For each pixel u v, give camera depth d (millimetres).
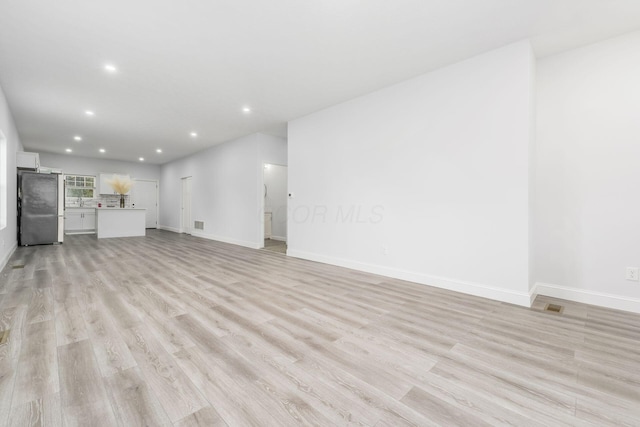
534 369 1673
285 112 4859
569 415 1303
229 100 4336
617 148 2686
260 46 2895
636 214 2604
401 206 3678
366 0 2238
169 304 2686
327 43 2840
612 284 2703
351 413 1299
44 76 3525
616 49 2686
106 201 9883
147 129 5984
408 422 1249
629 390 1482
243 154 6637
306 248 5016
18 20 2463
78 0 2225
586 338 2064
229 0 2242
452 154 3217
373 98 3982
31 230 6328
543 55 3023
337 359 1762
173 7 2320
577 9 2307
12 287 3180
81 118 5199
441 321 2361
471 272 3080
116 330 2107
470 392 1460
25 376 1524
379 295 3031
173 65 3279
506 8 2314
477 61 3035
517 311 2594
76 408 1295
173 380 1521
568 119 2916
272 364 1694
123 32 2654
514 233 2807
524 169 2750
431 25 2549
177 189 9797
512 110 2814
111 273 3879
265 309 2598
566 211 2926
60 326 2158
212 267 4332
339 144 4449
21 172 6215
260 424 1226
